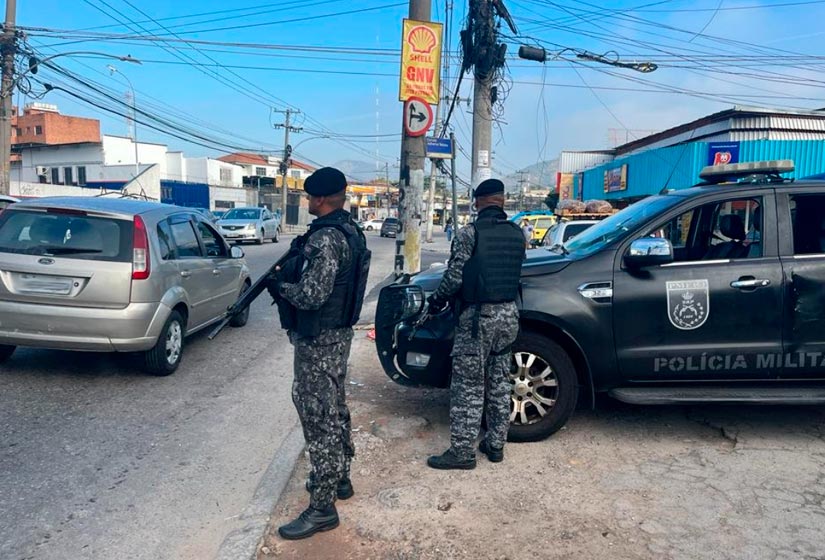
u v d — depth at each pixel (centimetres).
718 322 429
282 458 414
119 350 564
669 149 2133
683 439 454
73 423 485
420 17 811
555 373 434
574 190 3525
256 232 2634
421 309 448
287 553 309
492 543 316
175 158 6288
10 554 312
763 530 329
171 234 638
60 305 550
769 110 2150
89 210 568
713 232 464
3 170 1841
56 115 6788
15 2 1823
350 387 578
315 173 314
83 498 370
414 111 804
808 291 428
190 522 346
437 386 453
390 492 367
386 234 4506
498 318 385
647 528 330
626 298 428
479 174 1167
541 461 415
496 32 1155
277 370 650
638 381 438
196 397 555
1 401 527
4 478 391
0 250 555
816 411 510
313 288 297
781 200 443
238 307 326
